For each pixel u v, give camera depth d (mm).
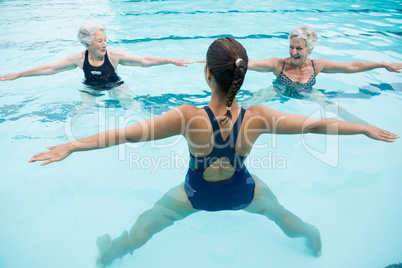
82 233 2016
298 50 3461
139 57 3658
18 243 1944
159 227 1928
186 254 1897
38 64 4234
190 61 3734
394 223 2072
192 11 6887
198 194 2027
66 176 2504
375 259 1831
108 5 7484
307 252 1890
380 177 2467
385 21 6125
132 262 1841
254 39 5199
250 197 2057
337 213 2158
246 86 3736
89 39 3355
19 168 2535
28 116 3125
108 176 2514
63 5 7562
